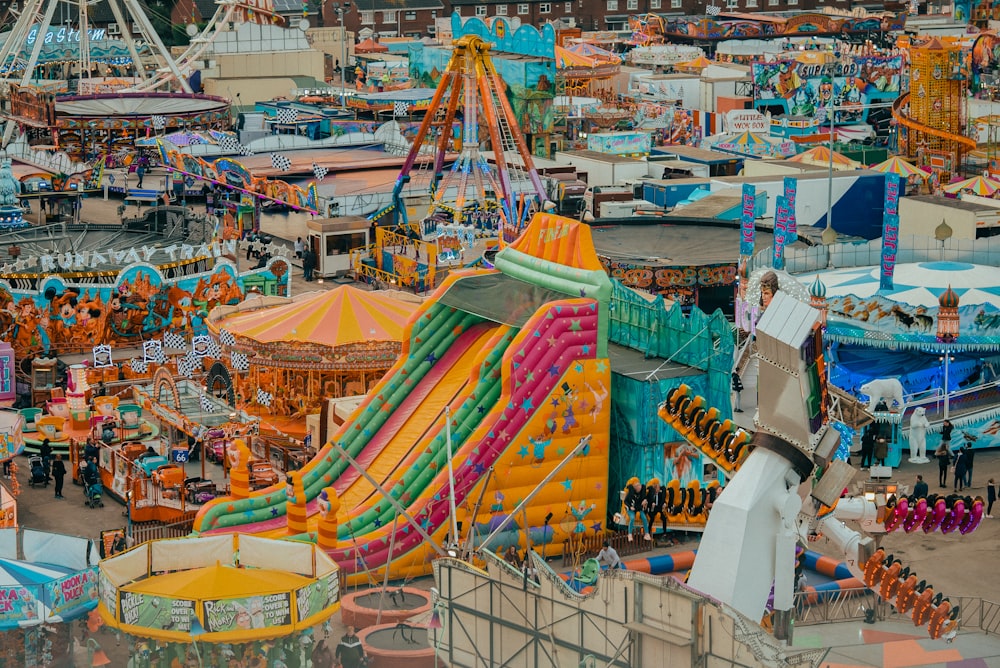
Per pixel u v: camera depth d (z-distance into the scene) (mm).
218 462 54875
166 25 176125
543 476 45812
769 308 32938
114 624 36750
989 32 132500
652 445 46469
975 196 82625
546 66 114188
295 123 118000
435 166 86062
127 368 62250
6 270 67125
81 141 117875
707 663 30578
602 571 32250
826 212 79688
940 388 56719
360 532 44062
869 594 41031
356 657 36938
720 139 113312
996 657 38375
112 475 52812
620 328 50844
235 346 59344
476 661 34938
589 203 89500
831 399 37812
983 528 49062
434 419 47625
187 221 81875
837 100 128125
